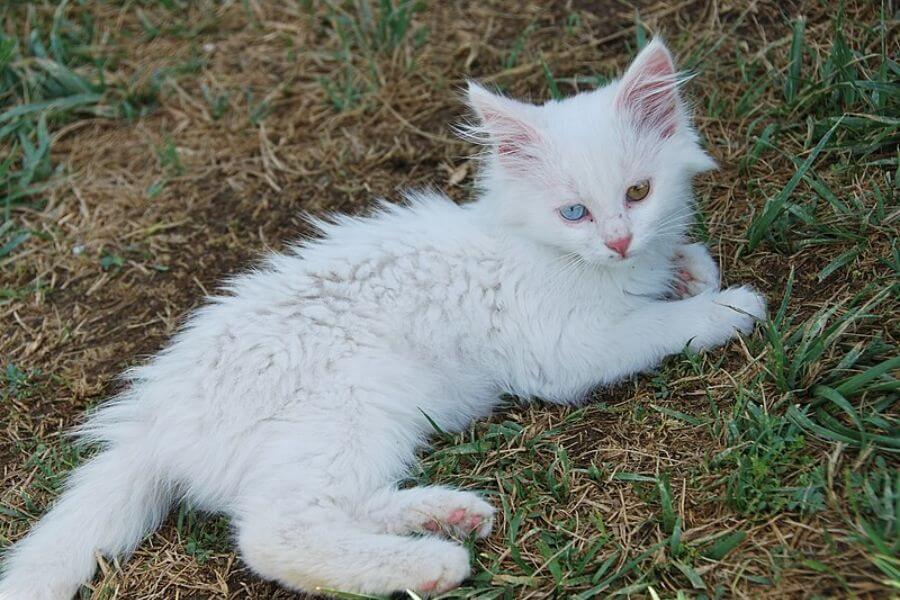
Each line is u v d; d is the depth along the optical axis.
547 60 1.07
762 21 1.03
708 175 0.97
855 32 0.99
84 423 0.91
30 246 1.03
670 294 0.93
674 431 0.85
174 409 0.86
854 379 0.83
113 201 1.05
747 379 0.86
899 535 0.77
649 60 0.87
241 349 0.86
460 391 0.90
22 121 1.09
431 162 1.04
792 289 0.89
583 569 0.81
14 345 0.97
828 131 0.92
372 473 0.85
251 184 1.05
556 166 0.86
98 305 0.99
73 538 0.85
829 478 0.80
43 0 1.17
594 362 0.89
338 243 0.91
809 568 0.78
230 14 1.17
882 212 0.89
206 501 0.87
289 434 0.85
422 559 0.81
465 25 1.12
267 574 0.82
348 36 1.13
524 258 0.89
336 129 1.07
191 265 1.00
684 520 0.81
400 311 0.88
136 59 1.14
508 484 0.85
